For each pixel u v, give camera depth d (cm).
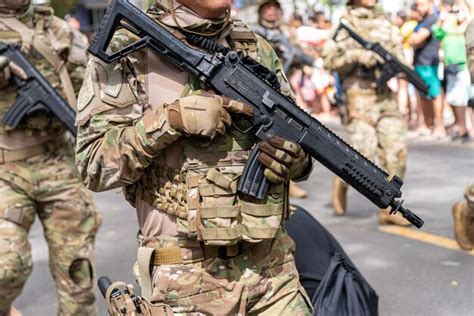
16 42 359
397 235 599
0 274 341
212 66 216
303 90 1374
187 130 205
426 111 1067
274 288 228
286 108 220
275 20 768
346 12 623
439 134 1038
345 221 649
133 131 210
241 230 217
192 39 221
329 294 285
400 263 530
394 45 617
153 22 214
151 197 223
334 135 225
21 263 350
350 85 615
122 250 591
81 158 223
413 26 1013
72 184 370
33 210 363
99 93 218
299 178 236
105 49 212
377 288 484
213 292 221
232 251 222
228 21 229
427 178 802
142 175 224
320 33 1232
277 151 215
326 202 727
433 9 988
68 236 369
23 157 358
